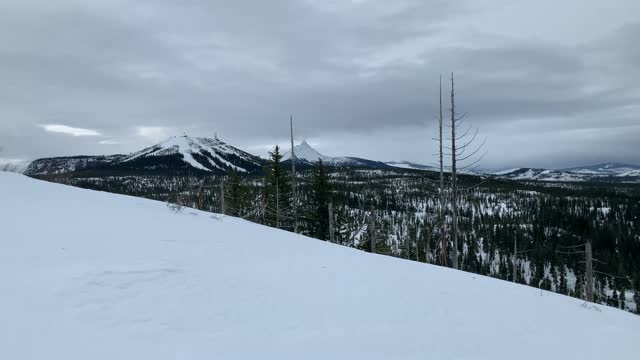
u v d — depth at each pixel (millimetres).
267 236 9023
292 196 41250
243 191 43125
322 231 39125
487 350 4852
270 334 4500
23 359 3389
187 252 6562
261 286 5719
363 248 37312
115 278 5094
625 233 89500
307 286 6059
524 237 90438
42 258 5379
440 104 21750
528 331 5668
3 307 4094
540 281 73812
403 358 4383
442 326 5375
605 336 5969
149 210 9516
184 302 4836
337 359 4191
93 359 3529
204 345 4043
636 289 66688
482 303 6555
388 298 6113
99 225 7254
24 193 8875
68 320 4066
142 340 3947
